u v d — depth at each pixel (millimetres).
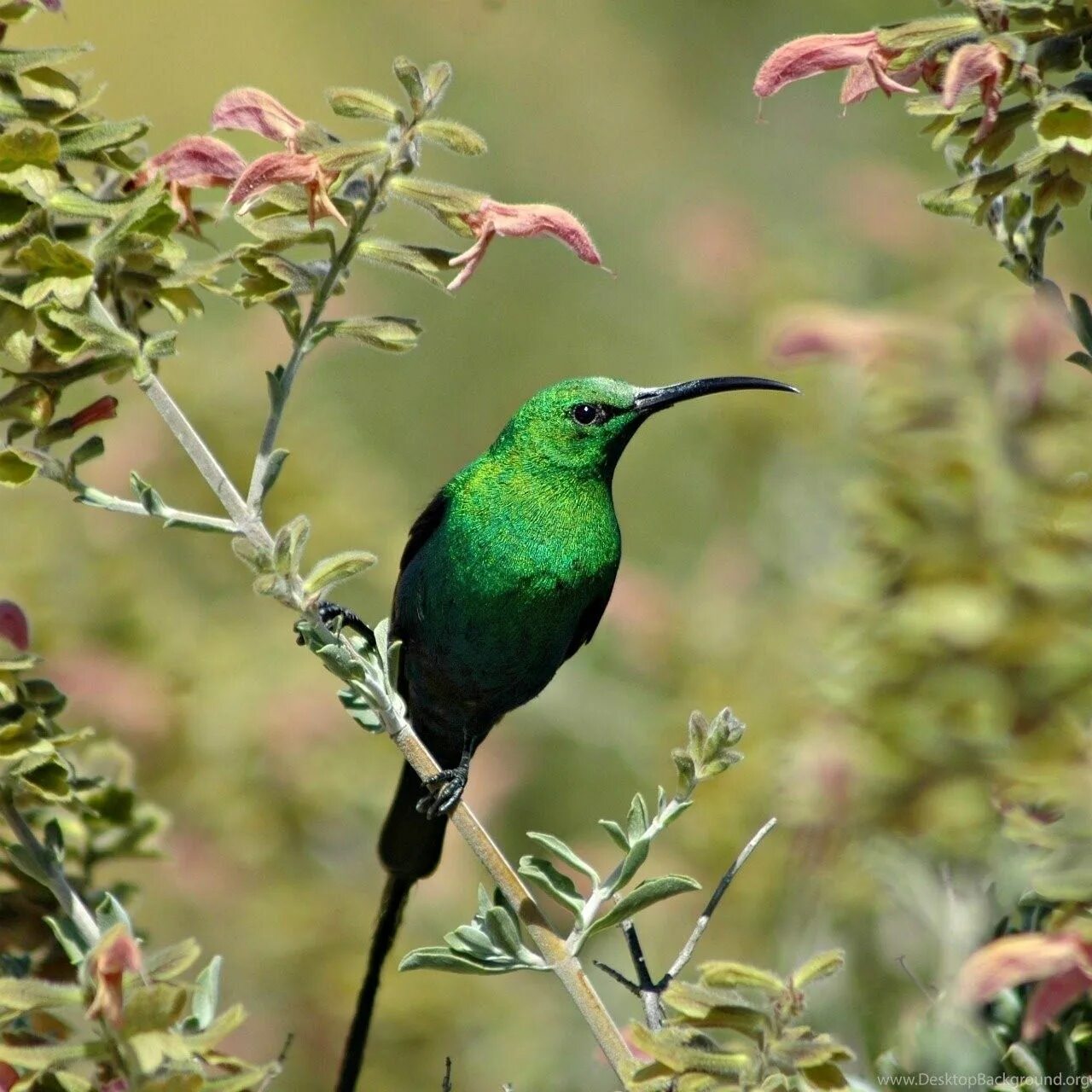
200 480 11984
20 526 11320
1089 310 5820
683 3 19234
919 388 5852
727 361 13461
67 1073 4805
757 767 9867
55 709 5871
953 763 5590
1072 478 5582
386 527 12750
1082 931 4777
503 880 5707
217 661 11164
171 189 6312
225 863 10742
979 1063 5629
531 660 8836
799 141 18453
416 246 6027
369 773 11141
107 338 5598
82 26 19484
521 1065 9922
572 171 18531
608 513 8836
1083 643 5391
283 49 19797
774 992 4793
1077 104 5316
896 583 5789
